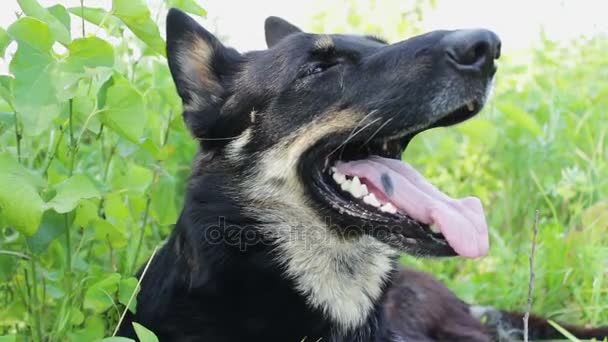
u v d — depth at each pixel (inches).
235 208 50.4
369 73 49.3
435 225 48.4
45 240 48.9
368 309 51.1
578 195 69.9
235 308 49.6
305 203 50.3
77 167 55.2
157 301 50.2
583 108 78.8
